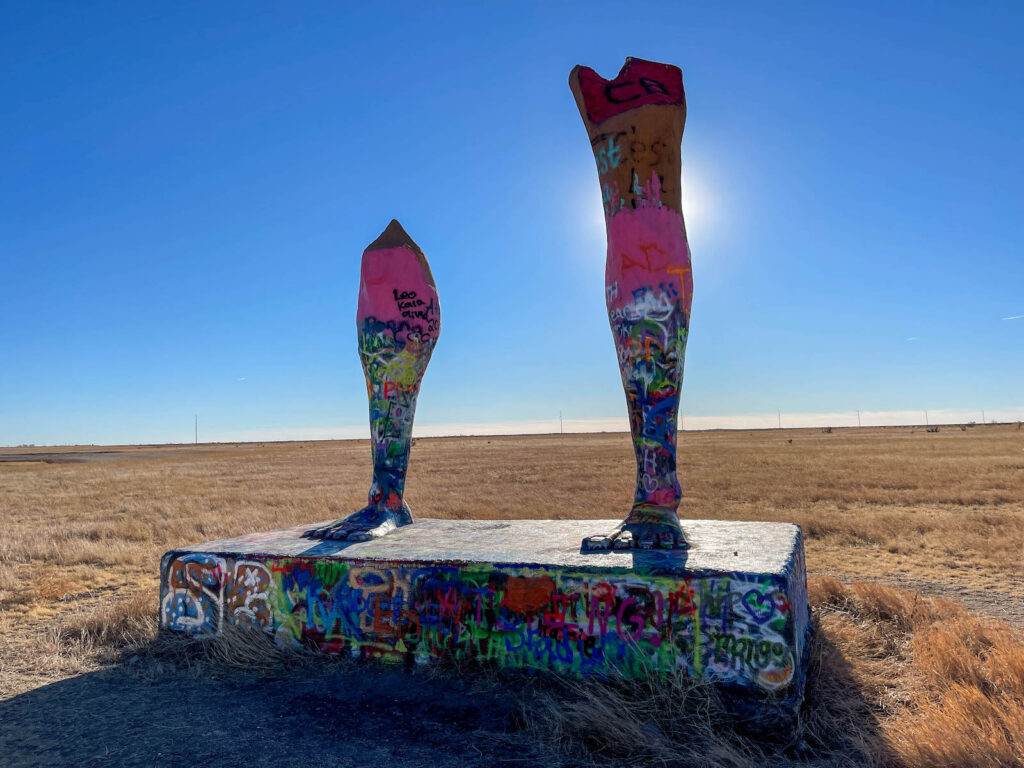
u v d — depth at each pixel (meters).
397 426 6.20
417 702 3.88
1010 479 20.38
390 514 6.02
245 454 63.34
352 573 4.51
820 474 23.89
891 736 3.40
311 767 3.20
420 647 4.32
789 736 3.41
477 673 4.16
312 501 17.47
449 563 4.30
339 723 3.66
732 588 3.66
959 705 3.61
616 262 5.04
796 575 4.32
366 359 6.32
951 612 5.67
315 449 78.56
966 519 12.06
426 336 6.27
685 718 3.51
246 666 4.54
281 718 3.75
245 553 4.84
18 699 4.16
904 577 7.71
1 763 3.32
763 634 3.56
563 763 3.22
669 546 4.48
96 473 34.00
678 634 3.72
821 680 4.08
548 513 14.30
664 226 4.95
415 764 3.21
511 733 3.50
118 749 3.44
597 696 3.68
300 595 4.62
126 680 4.45
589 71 5.31
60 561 9.39
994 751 3.10
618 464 32.97
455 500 17.25
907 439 62.38
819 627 5.14
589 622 3.92
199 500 18.66
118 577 8.25
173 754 3.37
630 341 4.95
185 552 4.99
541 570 4.06
